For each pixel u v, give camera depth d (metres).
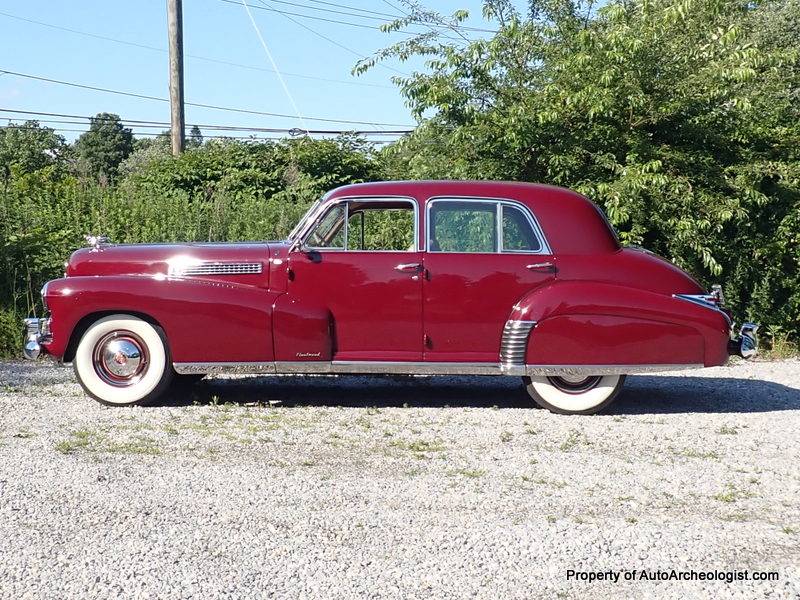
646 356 7.74
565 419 7.71
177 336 7.79
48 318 7.98
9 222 12.55
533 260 7.83
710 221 11.79
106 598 3.90
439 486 5.57
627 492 5.54
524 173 12.27
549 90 11.66
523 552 4.47
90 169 21.75
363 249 8.00
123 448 6.34
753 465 6.24
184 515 4.93
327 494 5.34
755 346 8.01
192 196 18.84
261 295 7.82
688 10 11.48
